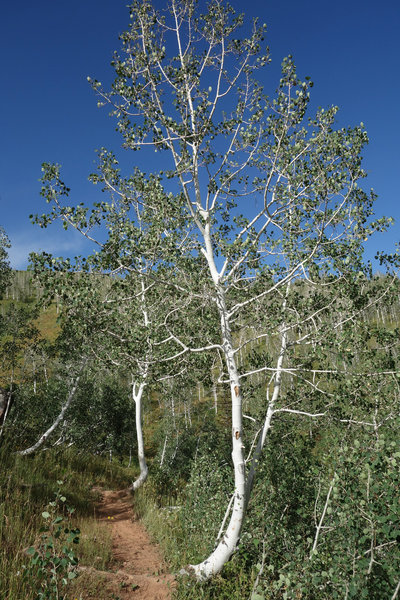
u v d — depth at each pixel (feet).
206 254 27.99
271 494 25.57
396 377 21.97
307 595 15.71
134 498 44.62
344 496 16.78
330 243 23.97
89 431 69.21
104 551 25.45
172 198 29.63
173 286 26.63
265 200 25.79
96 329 24.29
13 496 26.25
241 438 24.90
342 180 23.90
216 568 23.31
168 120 25.95
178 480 61.82
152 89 27.61
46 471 38.45
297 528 22.75
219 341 30.07
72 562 13.98
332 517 18.97
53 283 20.90
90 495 41.09
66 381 61.82
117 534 31.81
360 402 23.32
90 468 52.08
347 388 23.72
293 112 24.48
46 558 13.94
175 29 28.40
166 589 21.33
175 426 104.99
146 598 20.02
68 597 16.78
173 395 51.70
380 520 13.92
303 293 27.43
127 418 84.69
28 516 24.03
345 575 14.69
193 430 107.34
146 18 27.68
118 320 26.58
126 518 37.52
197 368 31.09
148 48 27.81
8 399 40.55
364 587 14.12
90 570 20.98
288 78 24.59
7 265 63.00
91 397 73.61
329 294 24.84
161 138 26.61
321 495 22.93
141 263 24.80
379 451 15.93
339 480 16.75
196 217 27.89
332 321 24.12
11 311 53.93
